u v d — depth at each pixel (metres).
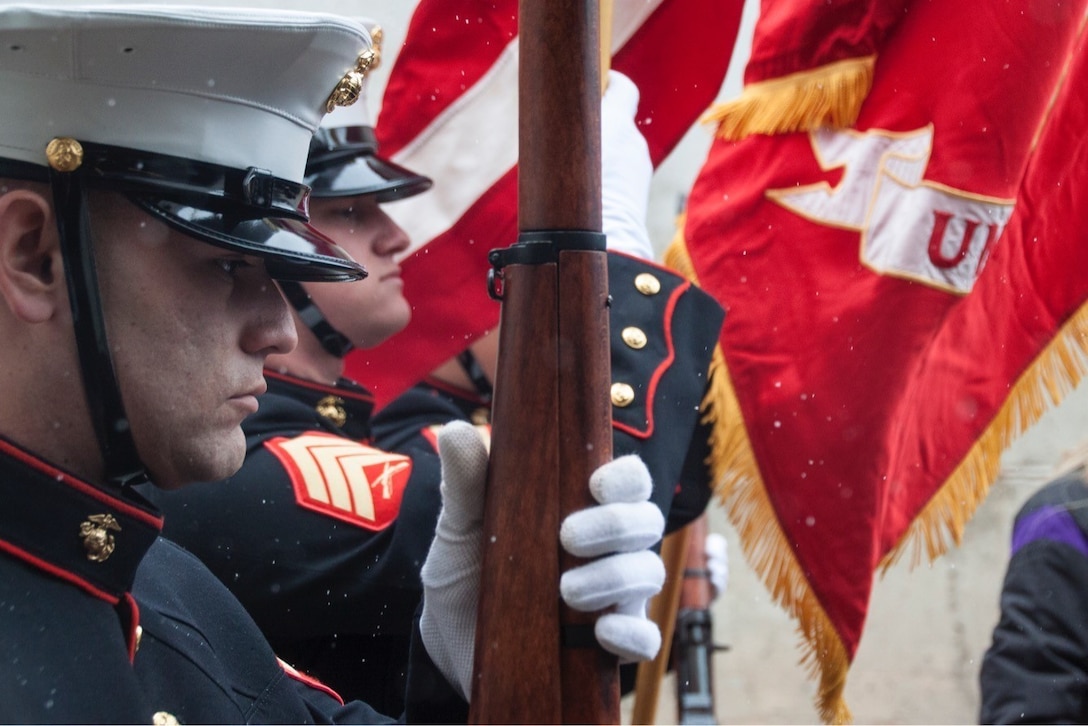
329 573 2.39
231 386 1.58
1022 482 7.21
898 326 2.73
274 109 1.63
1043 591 2.74
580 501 1.61
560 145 1.64
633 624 1.58
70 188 1.50
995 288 2.91
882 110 2.78
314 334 2.69
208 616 1.89
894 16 2.77
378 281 2.72
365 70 1.74
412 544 2.43
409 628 2.47
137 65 1.53
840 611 2.74
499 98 2.89
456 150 2.89
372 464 2.53
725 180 2.91
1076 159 2.94
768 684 6.90
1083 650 2.69
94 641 1.52
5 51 1.49
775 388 2.77
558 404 1.62
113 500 1.56
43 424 1.53
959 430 2.89
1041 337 2.93
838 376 2.75
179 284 1.55
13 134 1.51
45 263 1.52
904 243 2.74
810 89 2.80
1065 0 2.68
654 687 2.95
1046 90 2.71
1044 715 2.66
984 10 2.69
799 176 2.81
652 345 2.12
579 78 1.64
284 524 2.40
